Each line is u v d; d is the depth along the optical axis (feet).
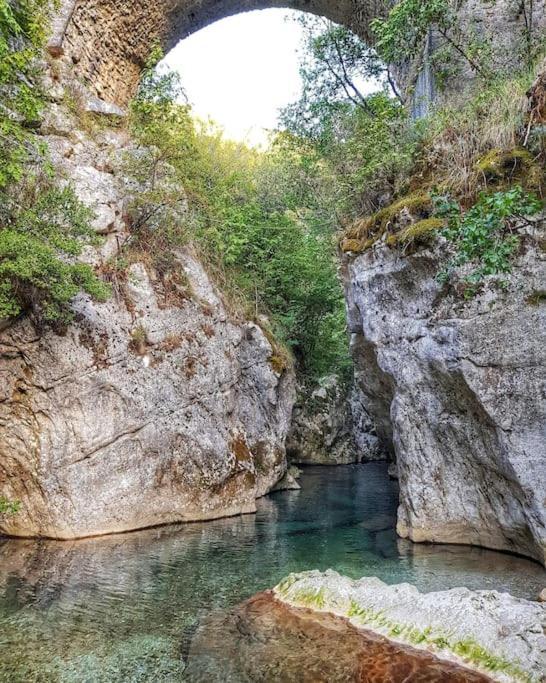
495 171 20.79
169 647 13.99
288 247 46.73
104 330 26.71
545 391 18.74
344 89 42.04
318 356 52.29
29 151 26.61
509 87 23.38
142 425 27.02
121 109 35.37
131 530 26.22
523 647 12.35
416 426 23.24
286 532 26.02
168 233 32.19
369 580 16.52
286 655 13.08
